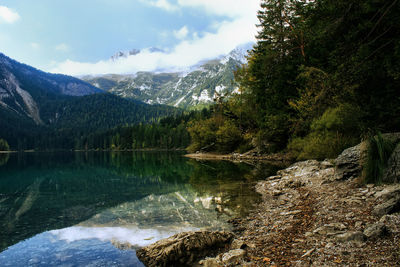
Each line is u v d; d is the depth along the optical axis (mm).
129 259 4582
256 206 8250
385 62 11484
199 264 4320
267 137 32938
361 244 3934
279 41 25438
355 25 11766
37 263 4391
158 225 6613
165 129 133125
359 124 14133
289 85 27781
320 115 18516
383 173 7574
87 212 8102
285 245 4594
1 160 49500
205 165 26672
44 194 11508
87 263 4395
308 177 11922
